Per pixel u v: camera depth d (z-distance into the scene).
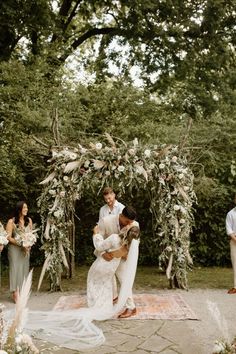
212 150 10.88
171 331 5.25
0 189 10.55
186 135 8.28
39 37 13.39
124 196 10.75
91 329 5.23
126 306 6.03
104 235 6.11
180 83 15.45
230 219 7.61
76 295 7.48
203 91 14.04
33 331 5.11
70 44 16.95
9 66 10.06
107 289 5.94
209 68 14.55
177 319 5.79
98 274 5.95
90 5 16.34
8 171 10.07
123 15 15.59
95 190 10.72
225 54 14.52
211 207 10.49
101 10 16.80
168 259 8.07
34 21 12.52
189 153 8.64
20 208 7.14
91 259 10.91
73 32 18.00
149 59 14.78
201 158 10.50
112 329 5.38
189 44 14.57
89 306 5.94
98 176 7.84
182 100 14.17
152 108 13.02
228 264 10.74
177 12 13.80
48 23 12.74
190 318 5.82
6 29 12.48
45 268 7.74
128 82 13.78
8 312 5.57
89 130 12.23
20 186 10.63
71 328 5.29
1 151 9.96
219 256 10.62
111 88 13.25
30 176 10.84
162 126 11.68
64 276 9.27
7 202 10.81
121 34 14.68
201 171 9.88
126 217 5.79
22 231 7.07
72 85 11.86
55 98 10.62
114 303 6.39
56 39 13.79
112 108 12.62
